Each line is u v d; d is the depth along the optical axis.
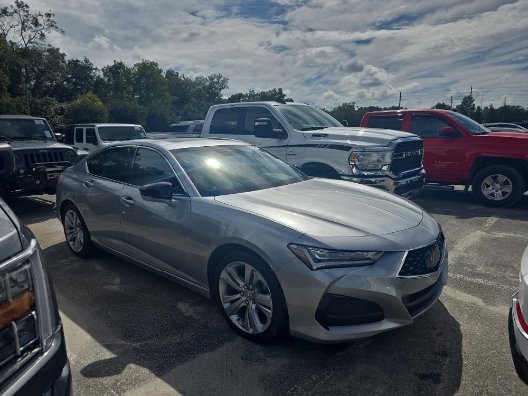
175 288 4.04
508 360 2.77
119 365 2.78
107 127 12.84
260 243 2.81
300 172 4.57
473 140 7.79
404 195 6.35
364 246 2.62
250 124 7.49
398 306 2.63
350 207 3.23
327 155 6.32
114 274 4.43
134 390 2.52
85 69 70.81
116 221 4.16
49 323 1.62
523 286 2.24
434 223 3.25
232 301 3.14
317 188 3.87
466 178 7.95
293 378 2.61
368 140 6.24
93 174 4.67
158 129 53.47
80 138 13.00
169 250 3.58
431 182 8.48
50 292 1.67
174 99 75.38
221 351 2.93
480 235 5.77
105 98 67.19
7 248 1.50
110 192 4.22
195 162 3.85
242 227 2.95
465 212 7.31
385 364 2.74
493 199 7.74
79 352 2.94
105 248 4.52
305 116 7.43
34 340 1.54
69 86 64.44
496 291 3.87
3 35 43.28
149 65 70.88
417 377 2.60
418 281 2.71
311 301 2.60
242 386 2.54
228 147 4.39
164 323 3.35
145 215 3.75
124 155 4.36
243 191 3.63
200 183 3.58
